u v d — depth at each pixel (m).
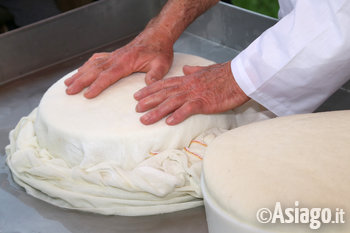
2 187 1.14
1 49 1.50
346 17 0.99
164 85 1.11
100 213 1.03
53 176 1.05
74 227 1.01
